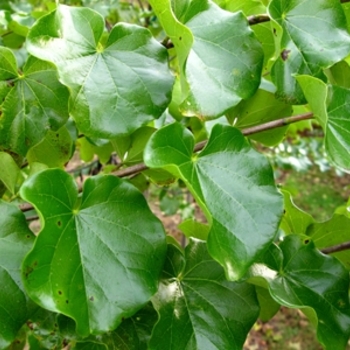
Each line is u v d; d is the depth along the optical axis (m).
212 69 0.31
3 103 0.31
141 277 0.28
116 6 0.79
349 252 0.39
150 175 0.38
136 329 0.32
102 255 0.28
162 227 0.29
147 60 0.30
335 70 0.38
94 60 0.30
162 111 0.30
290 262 0.35
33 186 0.26
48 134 0.35
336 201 2.13
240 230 0.28
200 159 0.29
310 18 0.34
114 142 0.39
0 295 0.26
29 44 0.27
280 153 1.00
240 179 0.29
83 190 0.28
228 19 0.32
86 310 0.26
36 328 0.34
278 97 0.33
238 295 0.32
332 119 0.32
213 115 0.30
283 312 1.54
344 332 0.33
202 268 0.32
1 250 0.27
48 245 0.26
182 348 0.30
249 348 1.40
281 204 0.29
